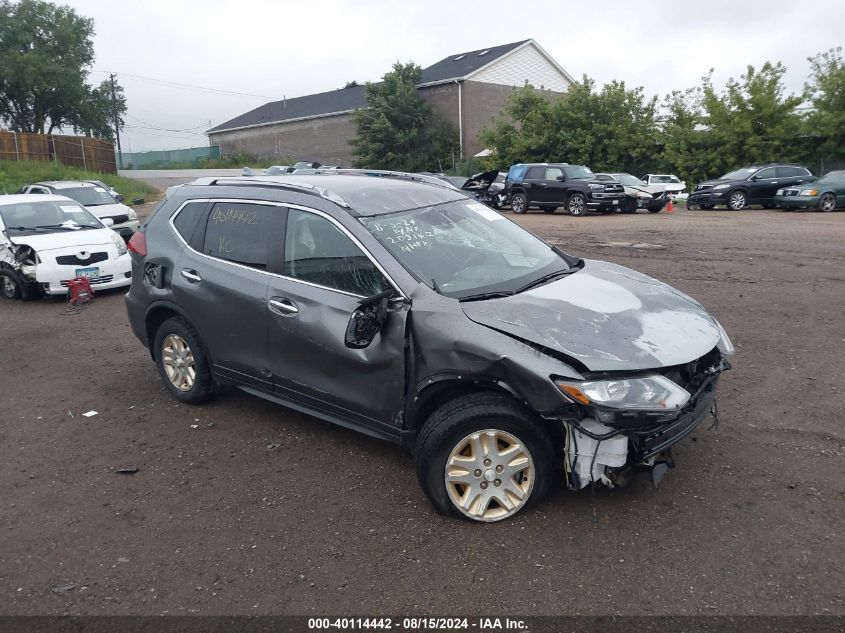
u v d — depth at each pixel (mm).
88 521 3939
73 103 57250
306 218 4539
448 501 3729
